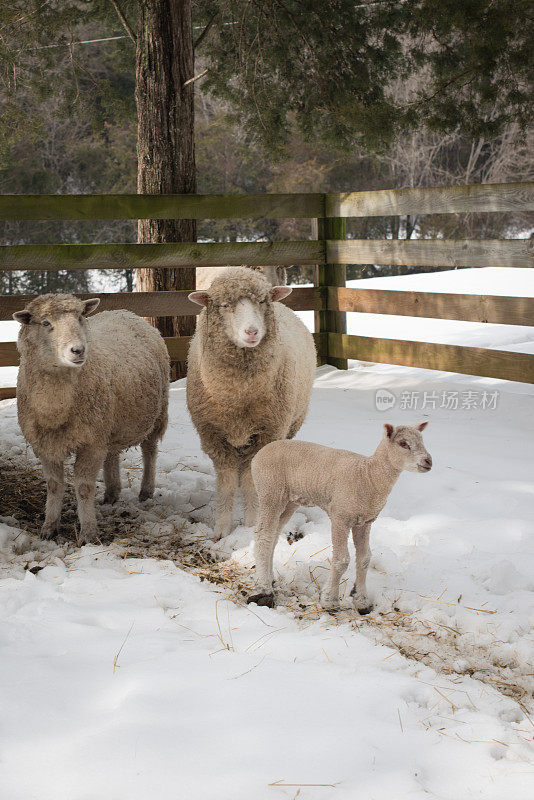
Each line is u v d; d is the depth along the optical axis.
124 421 5.05
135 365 5.15
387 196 8.70
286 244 9.31
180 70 9.27
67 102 15.50
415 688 2.93
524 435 6.77
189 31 9.30
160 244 8.55
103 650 3.17
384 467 3.54
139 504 5.55
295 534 4.77
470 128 12.98
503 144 28.92
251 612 3.64
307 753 2.44
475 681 3.09
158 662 3.03
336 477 3.66
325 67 12.71
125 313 5.73
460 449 6.36
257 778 2.32
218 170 28.70
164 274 9.38
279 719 2.63
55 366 4.43
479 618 3.57
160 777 2.31
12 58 13.41
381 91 13.30
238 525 5.07
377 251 8.91
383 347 9.07
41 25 13.30
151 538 4.85
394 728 2.62
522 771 2.42
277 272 10.20
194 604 3.75
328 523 4.81
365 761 2.42
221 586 4.06
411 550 4.31
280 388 4.88
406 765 2.43
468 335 11.95
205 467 6.24
